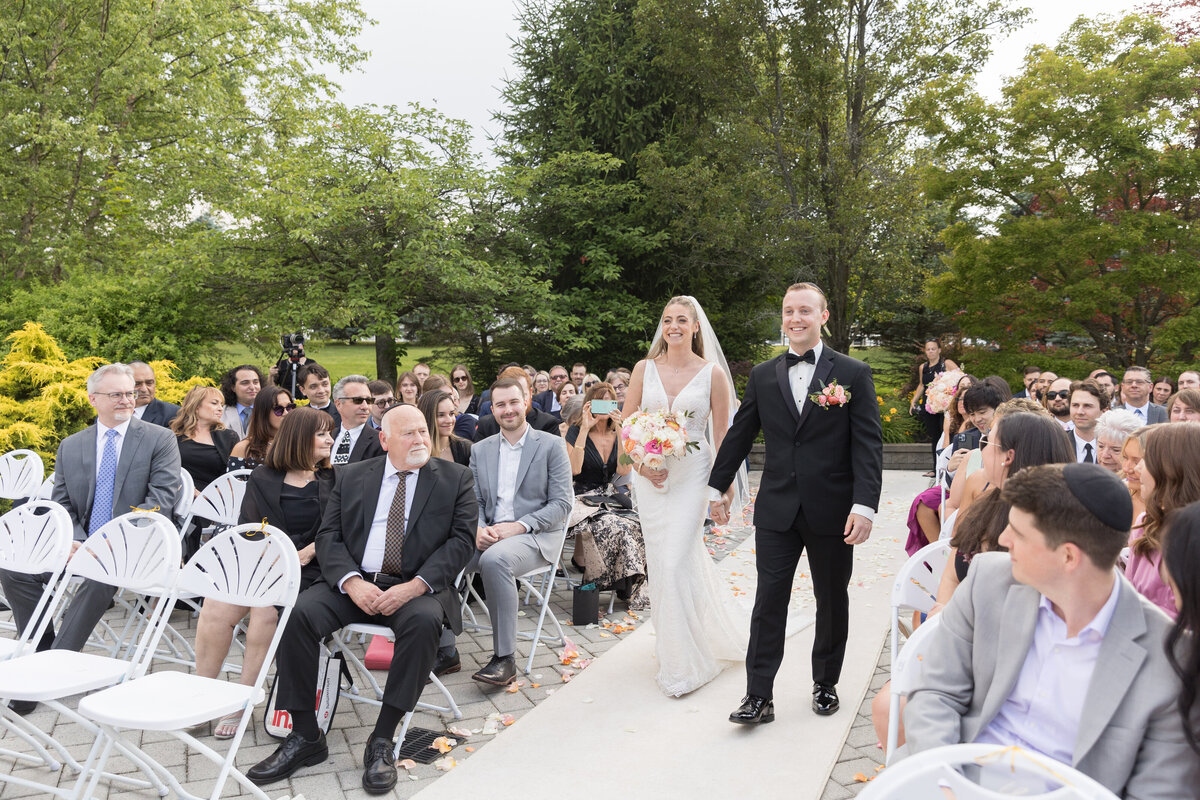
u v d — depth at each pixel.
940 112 13.22
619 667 4.52
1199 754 1.59
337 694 3.66
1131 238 11.45
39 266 15.55
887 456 13.08
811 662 4.30
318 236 13.86
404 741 3.64
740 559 7.24
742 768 3.31
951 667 2.02
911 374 18.38
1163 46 12.02
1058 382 6.25
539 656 4.77
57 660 3.29
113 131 14.75
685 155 16.03
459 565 3.84
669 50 15.20
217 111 15.52
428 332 16.70
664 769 3.31
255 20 17.08
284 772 3.31
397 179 13.83
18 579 4.27
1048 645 1.85
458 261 13.88
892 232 15.13
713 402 4.41
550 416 7.20
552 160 15.34
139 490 4.68
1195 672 1.56
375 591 3.60
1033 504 1.75
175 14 14.91
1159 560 2.33
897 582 2.82
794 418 3.76
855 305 16.27
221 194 14.32
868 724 3.75
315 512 4.27
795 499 3.72
